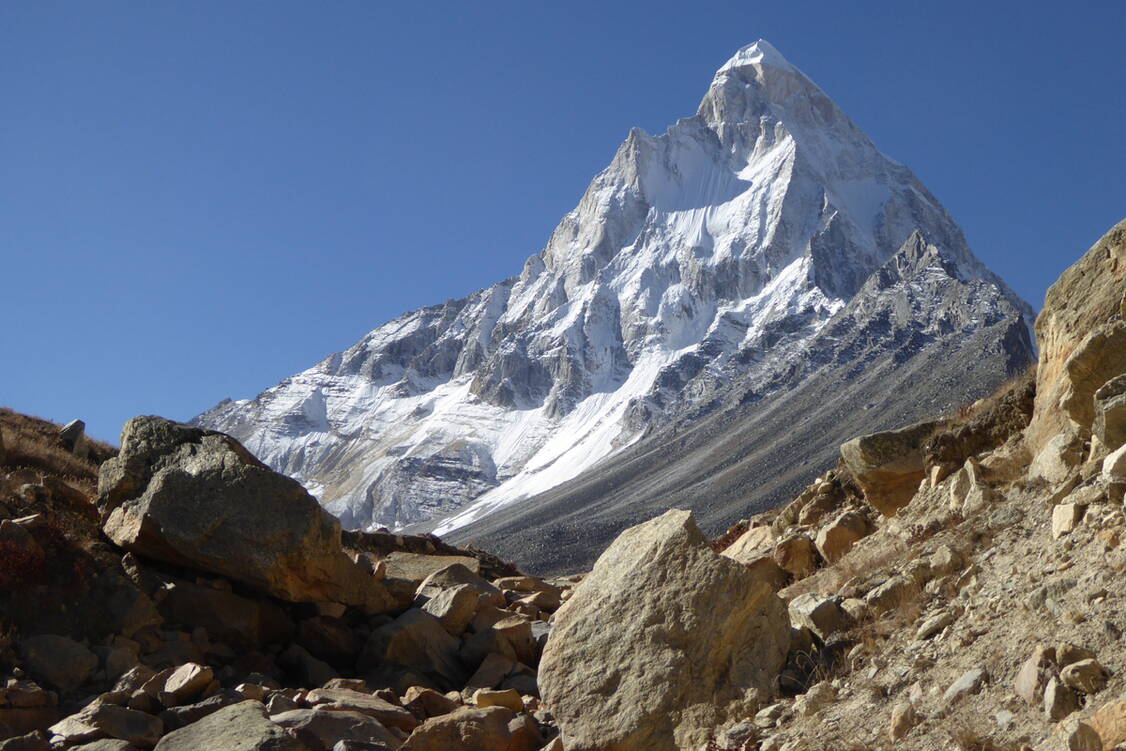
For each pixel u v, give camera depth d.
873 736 10.05
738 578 12.71
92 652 16.12
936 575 13.26
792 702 11.72
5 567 16.69
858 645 12.21
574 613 13.28
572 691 12.60
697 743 11.55
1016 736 8.95
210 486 18.30
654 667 12.33
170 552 18.23
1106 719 8.16
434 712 15.71
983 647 10.59
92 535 18.66
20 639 16.09
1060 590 10.59
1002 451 16.62
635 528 13.93
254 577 17.89
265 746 12.67
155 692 14.88
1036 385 16.89
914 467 17.56
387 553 28.36
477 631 18.98
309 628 18.28
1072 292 16.11
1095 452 13.36
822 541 17.67
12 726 14.21
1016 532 13.12
